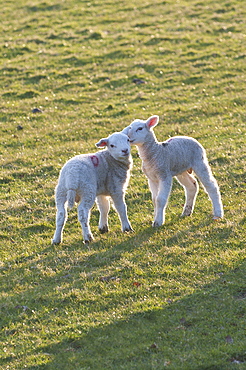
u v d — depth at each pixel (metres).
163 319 9.45
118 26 36.94
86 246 12.52
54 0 43.53
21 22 38.62
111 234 13.19
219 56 30.67
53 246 12.80
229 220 13.21
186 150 13.29
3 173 18.23
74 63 30.84
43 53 32.44
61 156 19.64
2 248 13.10
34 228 14.22
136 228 13.51
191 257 11.51
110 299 10.20
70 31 36.19
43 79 28.70
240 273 10.65
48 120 23.83
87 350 8.82
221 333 8.95
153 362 8.37
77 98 26.23
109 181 12.74
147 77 28.41
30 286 10.97
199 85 26.97
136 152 19.61
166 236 12.66
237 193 15.24
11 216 15.05
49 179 17.66
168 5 41.09
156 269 11.15
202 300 9.90
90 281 10.88
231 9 39.25
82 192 12.06
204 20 37.16
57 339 9.16
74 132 22.20
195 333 9.01
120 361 8.50
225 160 17.84
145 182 16.88
